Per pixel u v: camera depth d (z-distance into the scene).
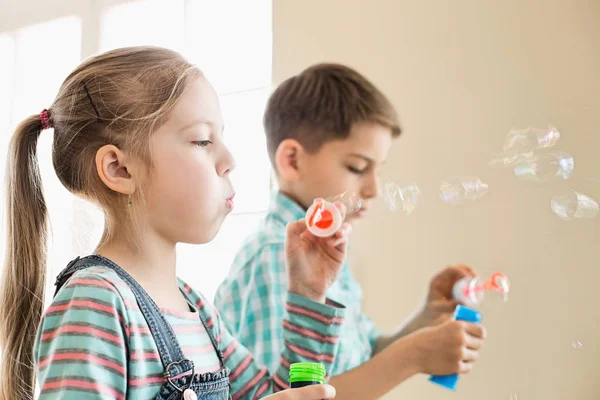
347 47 1.38
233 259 1.47
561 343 1.18
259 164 1.47
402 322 1.26
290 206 1.36
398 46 1.34
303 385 0.76
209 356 0.86
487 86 1.27
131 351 0.73
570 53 1.22
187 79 0.88
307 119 1.37
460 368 1.22
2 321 0.87
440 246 1.26
